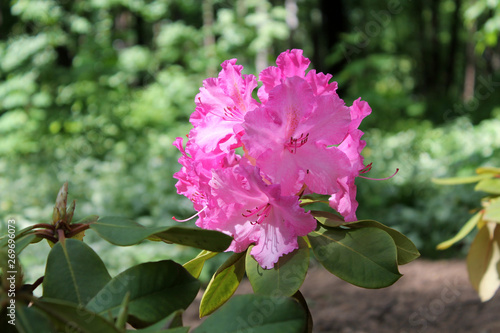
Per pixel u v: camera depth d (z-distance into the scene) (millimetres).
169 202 5863
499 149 7914
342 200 1114
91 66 9586
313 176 1057
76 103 9523
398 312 3332
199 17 15117
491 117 11297
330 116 1052
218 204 1060
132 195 6152
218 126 1128
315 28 14461
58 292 890
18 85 9062
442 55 19969
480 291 1797
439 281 3979
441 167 7402
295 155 1055
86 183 6840
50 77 9625
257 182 1003
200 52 10953
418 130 10273
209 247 932
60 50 10602
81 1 10266
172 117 10375
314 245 1062
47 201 6312
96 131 9555
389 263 1009
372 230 1055
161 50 11312
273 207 1064
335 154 1053
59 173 7316
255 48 10711
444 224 5914
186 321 3498
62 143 9141
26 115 9305
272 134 1036
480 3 7887
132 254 4672
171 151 8453
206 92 1136
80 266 919
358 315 3338
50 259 918
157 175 6684
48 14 9305
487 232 1787
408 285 3943
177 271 960
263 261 1043
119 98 10047
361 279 1006
